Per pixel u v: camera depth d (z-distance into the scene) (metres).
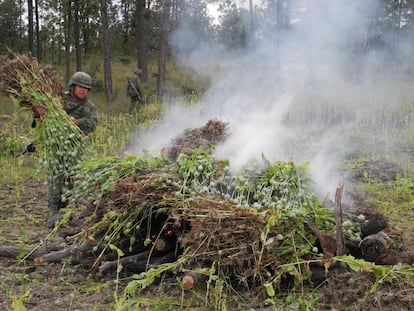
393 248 3.54
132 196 3.58
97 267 3.80
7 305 3.30
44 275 3.85
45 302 3.37
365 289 3.13
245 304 3.19
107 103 20.08
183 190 3.58
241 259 3.22
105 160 4.10
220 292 3.14
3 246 4.18
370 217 3.79
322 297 3.18
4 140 9.85
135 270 3.75
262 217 3.34
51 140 5.11
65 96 5.60
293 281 3.39
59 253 3.88
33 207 6.19
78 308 3.26
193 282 3.16
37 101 5.14
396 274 3.14
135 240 3.79
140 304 3.25
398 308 2.95
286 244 3.35
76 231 4.19
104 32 20.84
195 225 3.29
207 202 3.45
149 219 3.58
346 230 3.54
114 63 31.23
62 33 31.16
